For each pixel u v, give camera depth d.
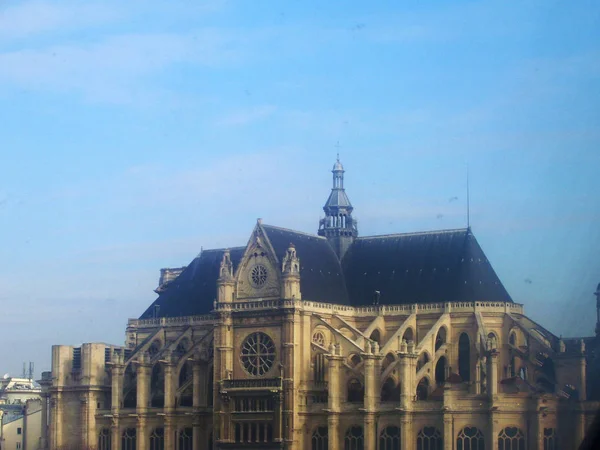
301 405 192.62
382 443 185.12
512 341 195.00
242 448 194.62
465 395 177.62
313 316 197.75
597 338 89.12
